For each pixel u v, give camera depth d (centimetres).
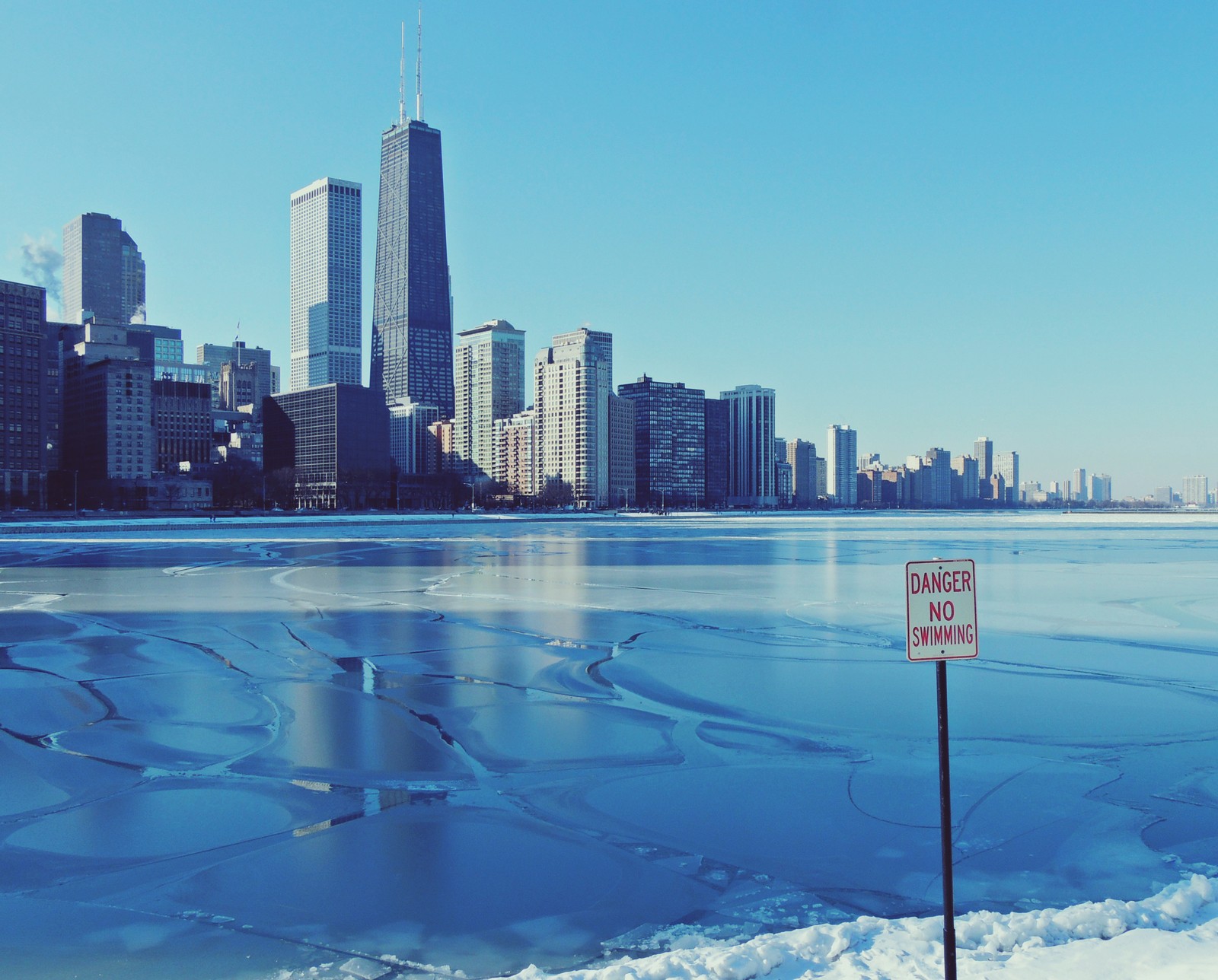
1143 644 2545
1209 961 737
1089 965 735
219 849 1096
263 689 1955
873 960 771
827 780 1355
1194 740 1566
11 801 1259
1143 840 1126
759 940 817
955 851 1094
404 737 1583
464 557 6359
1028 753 1487
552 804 1253
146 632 2733
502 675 2103
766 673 2125
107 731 1614
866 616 3119
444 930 901
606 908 948
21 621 2978
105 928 905
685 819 1198
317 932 897
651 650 2442
